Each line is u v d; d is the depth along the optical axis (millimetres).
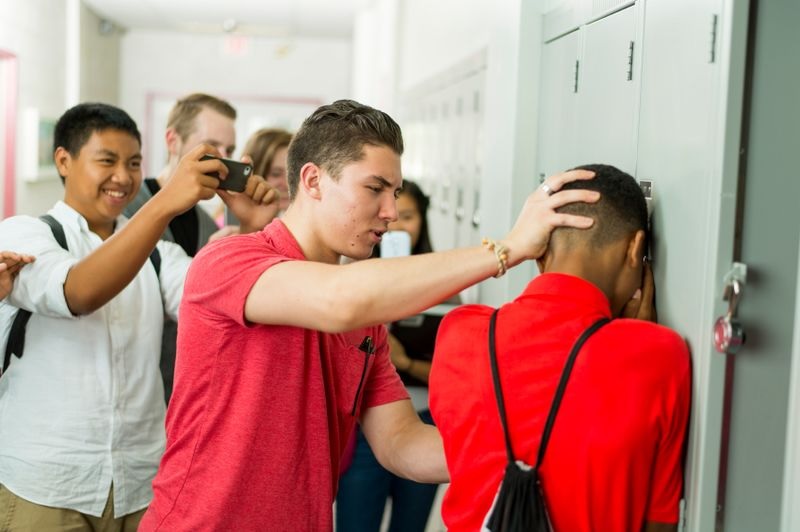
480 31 3424
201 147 1709
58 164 2074
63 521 1878
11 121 5637
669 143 1401
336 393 1568
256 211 1912
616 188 1306
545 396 1217
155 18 8359
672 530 1299
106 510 1936
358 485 2385
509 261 1319
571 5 1959
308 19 8250
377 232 1489
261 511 1471
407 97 5680
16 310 1905
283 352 1450
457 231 3838
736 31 1217
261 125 9617
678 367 1229
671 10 1402
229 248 1450
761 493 1306
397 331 2594
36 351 1900
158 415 2057
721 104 1232
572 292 1257
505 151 2414
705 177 1275
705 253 1270
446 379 1340
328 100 9617
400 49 6207
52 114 6711
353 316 1288
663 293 1415
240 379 1454
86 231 2051
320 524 1532
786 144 1259
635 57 1554
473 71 3482
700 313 1280
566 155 1987
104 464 1923
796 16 1241
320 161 1455
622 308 1461
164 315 2178
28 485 1857
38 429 1876
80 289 1730
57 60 6875
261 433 1454
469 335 1324
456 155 3867
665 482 1277
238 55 9477
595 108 1775
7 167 5652
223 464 1457
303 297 1314
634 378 1185
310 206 1489
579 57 1894
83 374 1913
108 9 7871
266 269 1375
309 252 1506
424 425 1686
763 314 1286
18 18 5695
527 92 2268
